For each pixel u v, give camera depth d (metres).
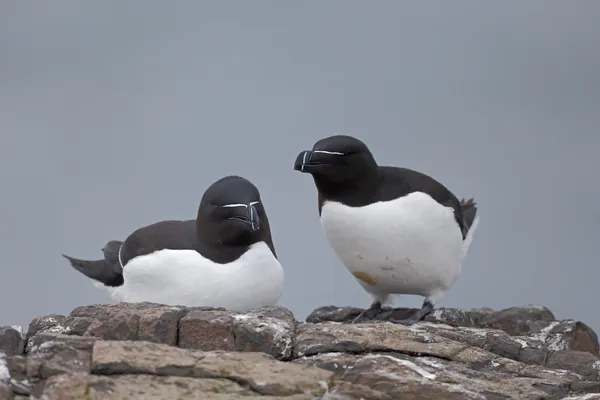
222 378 10.02
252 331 11.00
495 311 14.50
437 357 11.17
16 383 9.85
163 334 11.20
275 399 9.81
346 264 14.12
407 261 13.65
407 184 13.62
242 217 12.48
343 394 9.99
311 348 10.90
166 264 12.71
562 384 10.87
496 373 10.98
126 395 9.66
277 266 12.93
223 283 12.65
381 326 11.41
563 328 13.88
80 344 10.27
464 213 15.05
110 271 14.05
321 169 13.30
